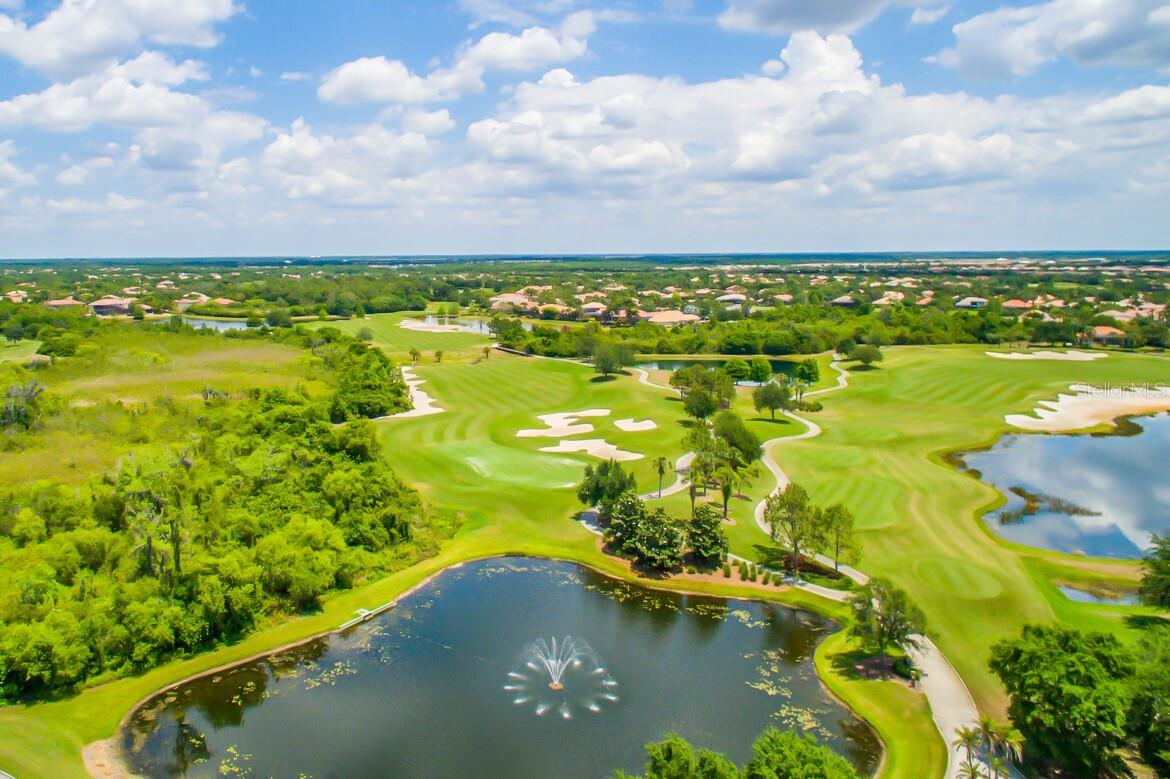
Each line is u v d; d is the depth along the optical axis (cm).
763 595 5278
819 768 2816
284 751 3581
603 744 3625
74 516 5634
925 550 6019
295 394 10050
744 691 4097
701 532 5731
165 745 3641
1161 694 3338
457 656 4462
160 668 4322
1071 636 3659
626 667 4341
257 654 4478
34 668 3922
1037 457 9350
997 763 3266
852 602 4391
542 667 4331
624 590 5375
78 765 3478
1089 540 6606
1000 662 3641
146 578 4706
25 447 7606
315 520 5653
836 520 5409
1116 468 8875
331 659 4431
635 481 7319
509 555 5972
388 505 6169
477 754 3547
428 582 5497
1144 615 5016
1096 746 3256
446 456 8600
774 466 8481
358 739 3669
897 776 3381
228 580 4681
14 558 4988
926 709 3897
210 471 6719
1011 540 6569
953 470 8719
